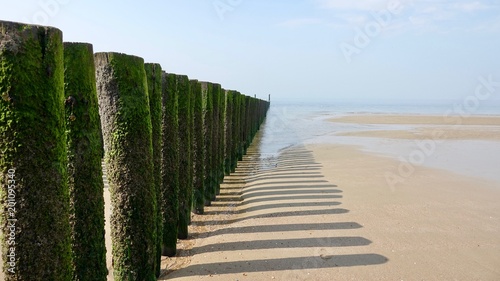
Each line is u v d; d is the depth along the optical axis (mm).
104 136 4277
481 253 5746
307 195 9062
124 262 4395
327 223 7031
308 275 5055
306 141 21438
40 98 2686
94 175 3650
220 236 6602
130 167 4246
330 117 46156
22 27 2555
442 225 6941
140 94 4285
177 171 6133
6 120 2559
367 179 10766
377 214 7555
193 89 8016
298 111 66812
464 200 8625
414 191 9383
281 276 5043
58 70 2830
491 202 8492
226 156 12758
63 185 2938
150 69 4941
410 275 5047
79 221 3570
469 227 6855
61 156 2910
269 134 27266
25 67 2574
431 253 5730
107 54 4082
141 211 4375
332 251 5793
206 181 9141
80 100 3475
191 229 7328
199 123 8312
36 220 2740
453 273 5113
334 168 12609
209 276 5098
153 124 5000
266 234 6555
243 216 7852
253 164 15273
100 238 3775
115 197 4309
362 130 27734
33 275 2760
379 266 5297
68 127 3447
